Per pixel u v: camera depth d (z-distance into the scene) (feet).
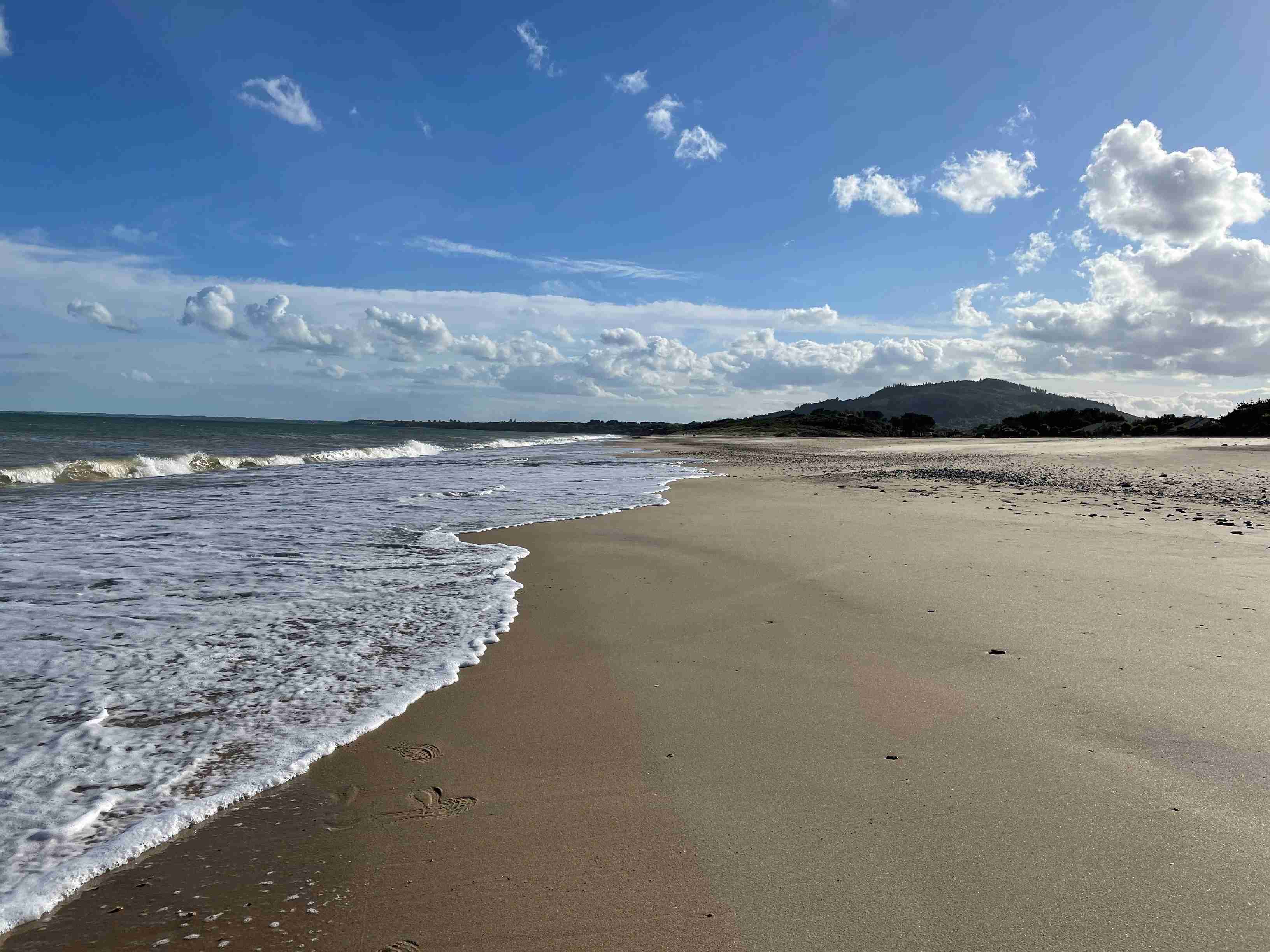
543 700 12.42
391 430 467.93
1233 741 10.48
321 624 16.71
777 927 6.91
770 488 49.29
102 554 24.68
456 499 41.93
